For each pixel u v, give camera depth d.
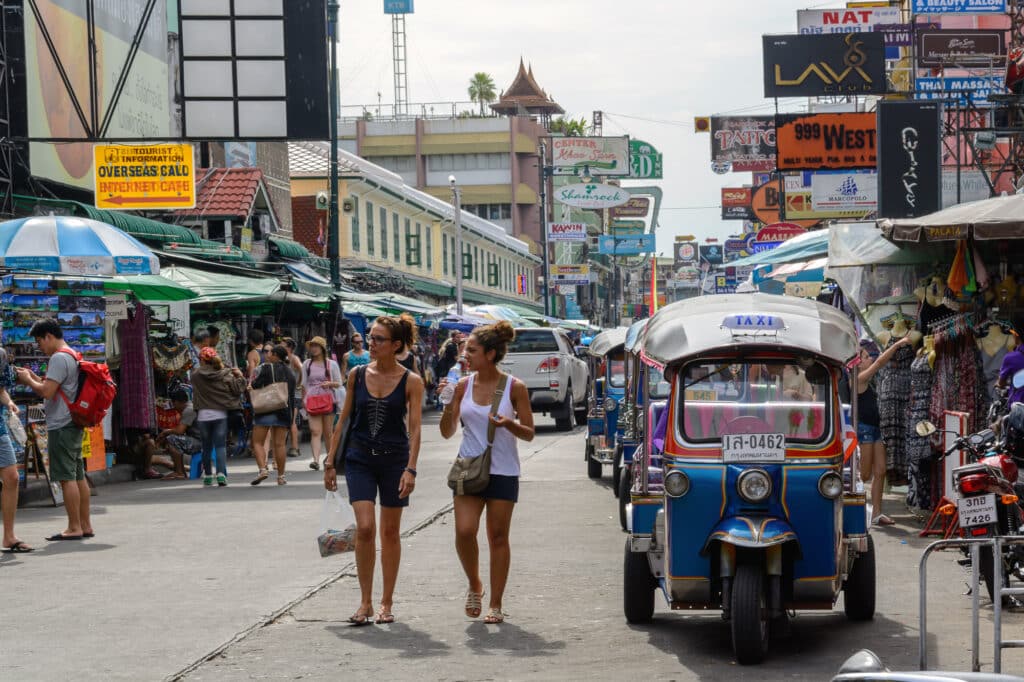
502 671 8.46
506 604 10.73
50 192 27.39
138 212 35.84
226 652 9.04
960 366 14.41
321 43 27.47
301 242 54.53
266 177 47.56
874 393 15.00
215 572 12.24
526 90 141.88
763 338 9.39
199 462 22.39
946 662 8.50
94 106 27.22
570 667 8.56
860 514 9.48
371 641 9.39
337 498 10.32
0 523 16.20
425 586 11.53
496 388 9.99
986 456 10.27
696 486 8.94
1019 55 30.61
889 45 39.34
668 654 8.93
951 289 15.41
